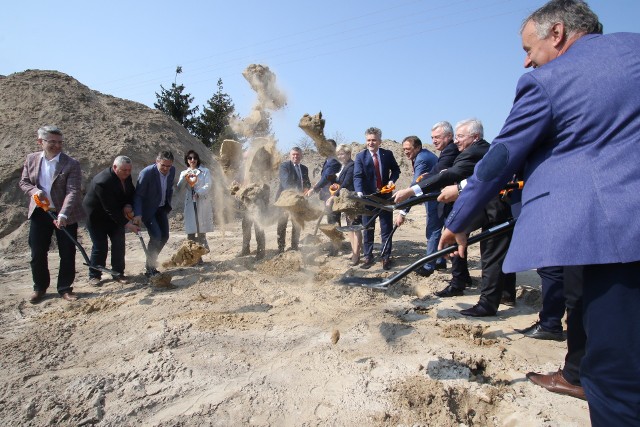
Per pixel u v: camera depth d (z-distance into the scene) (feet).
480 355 12.27
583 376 6.54
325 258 24.93
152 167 21.53
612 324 6.04
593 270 6.28
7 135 44.21
